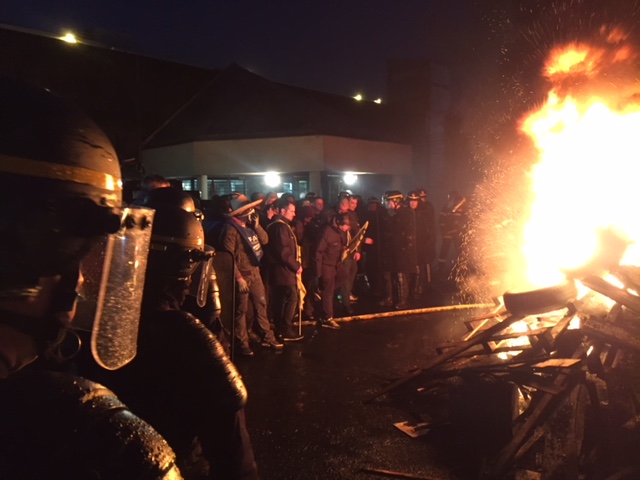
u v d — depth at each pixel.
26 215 0.71
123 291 1.05
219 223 6.37
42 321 0.76
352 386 5.51
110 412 0.74
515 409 3.98
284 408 4.97
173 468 0.75
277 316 7.21
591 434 3.78
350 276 8.80
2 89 0.75
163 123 17.27
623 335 4.01
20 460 0.66
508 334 4.70
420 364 6.20
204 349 1.54
